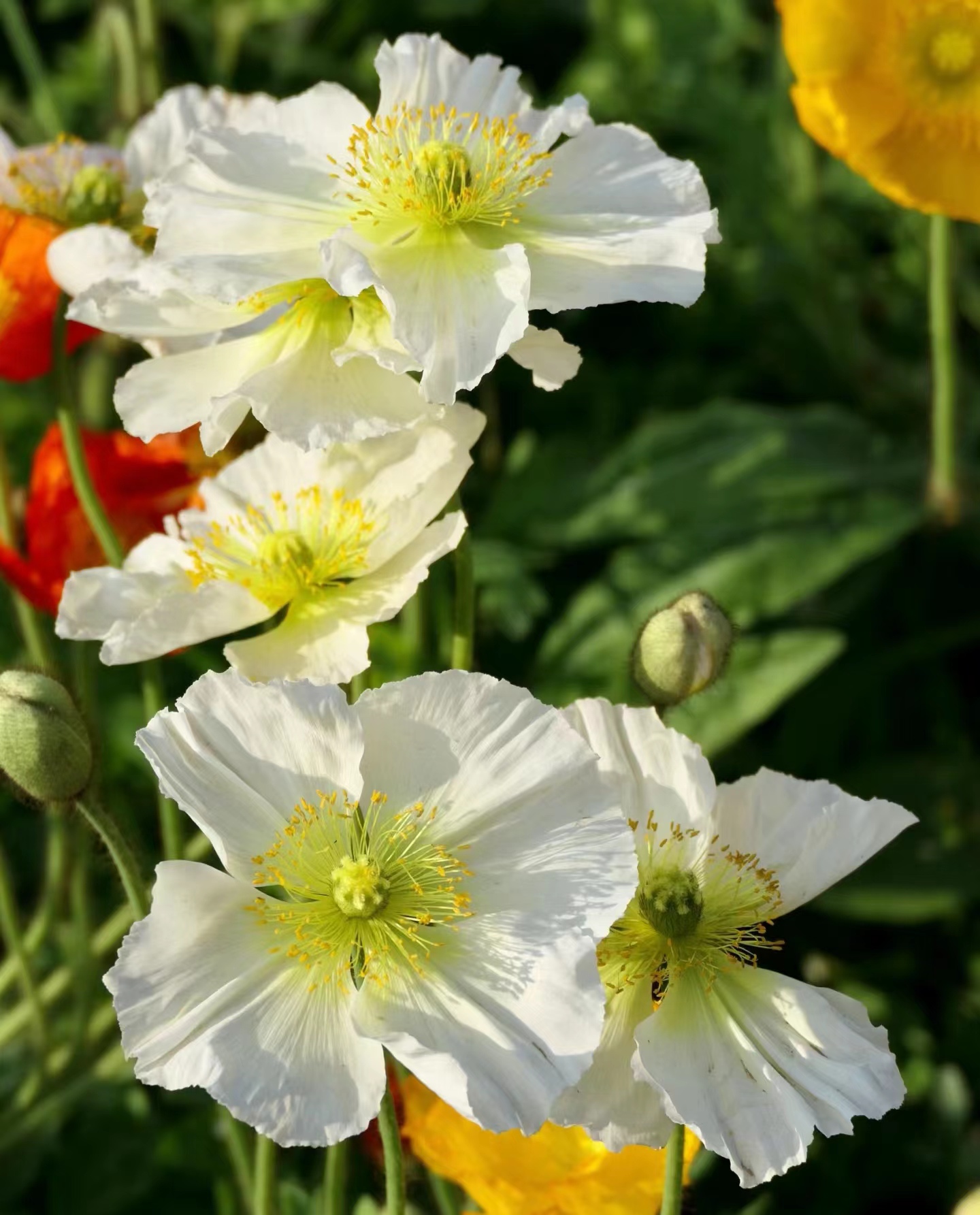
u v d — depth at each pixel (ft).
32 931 1.94
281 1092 1.36
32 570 1.81
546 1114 1.35
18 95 2.86
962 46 1.90
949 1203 1.94
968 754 2.22
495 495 2.26
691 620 1.54
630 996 1.44
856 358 2.47
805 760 2.21
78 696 1.60
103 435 1.85
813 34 1.89
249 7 2.69
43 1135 1.88
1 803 2.20
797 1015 1.43
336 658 1.53
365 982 1.41
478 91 1.61
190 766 1.42
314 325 1.54
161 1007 1.38
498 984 1.39
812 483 2.20
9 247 1.75
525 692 1.42
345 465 1.57
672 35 2.56
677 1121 1.36
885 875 2.11
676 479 2.21
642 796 1.46
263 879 1.42
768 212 2.46
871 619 2.28
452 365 1.47
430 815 1.43
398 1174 1.44
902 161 1.93
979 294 2.52
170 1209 1.92
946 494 2.19
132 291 1.53
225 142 1.57
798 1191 1.94
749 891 1.47
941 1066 2.05
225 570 1.59
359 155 1.56
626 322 2.57
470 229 1.55
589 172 1.57
